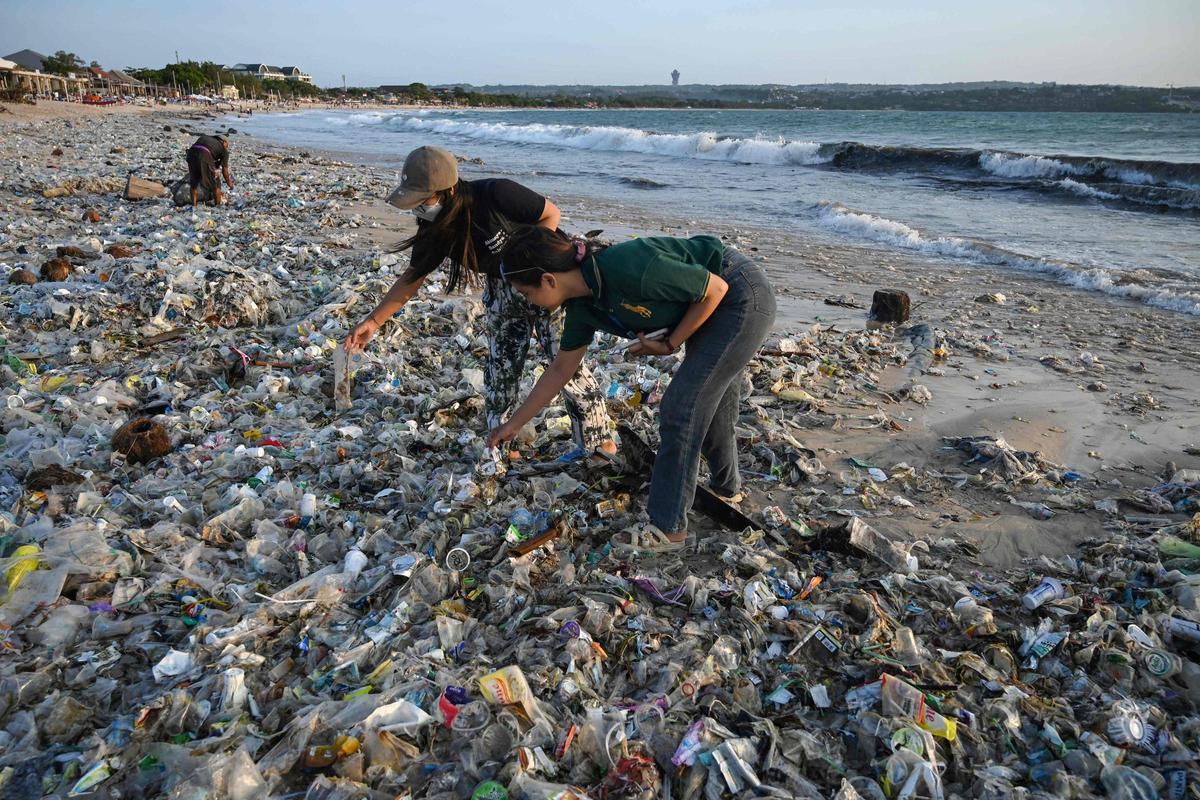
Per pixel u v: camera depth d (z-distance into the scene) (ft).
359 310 23.08
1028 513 13.30
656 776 7.66
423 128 176.35
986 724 8.45
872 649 9.57
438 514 12.30
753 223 47.01
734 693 8.85
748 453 15.20
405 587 10.43
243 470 13.89
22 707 8.38
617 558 11.43
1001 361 21.90
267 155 76.74
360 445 14.98
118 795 7.24
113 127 114.83
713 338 10.27
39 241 30.40
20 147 68.33
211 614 9.93
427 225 11.39
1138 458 15.62
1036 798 7.38
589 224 44.68
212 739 7.82
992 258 37.04
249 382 18.30
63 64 339.77
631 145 106.73
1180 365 21.66
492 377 13.73
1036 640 9.64
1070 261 35.99
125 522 12.00
